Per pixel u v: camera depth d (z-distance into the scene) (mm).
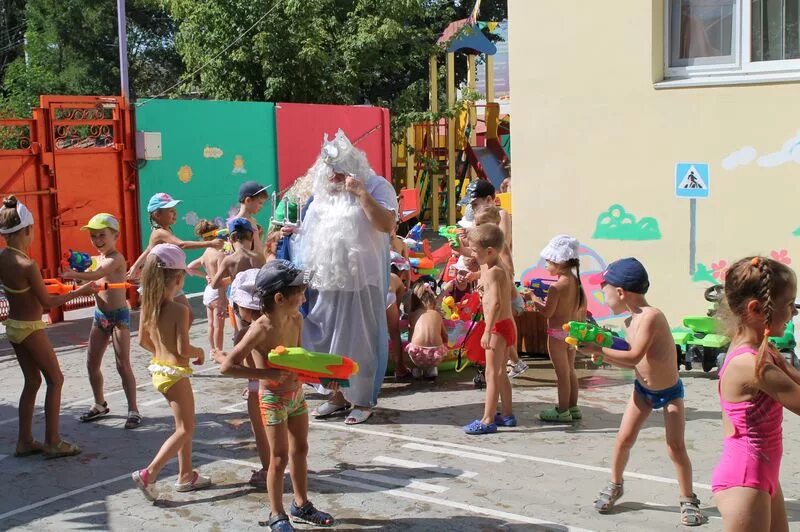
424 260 9961
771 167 8031
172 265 5395
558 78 9070
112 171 12297
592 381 8133
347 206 7086
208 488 5652
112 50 31422
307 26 19422
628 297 4879
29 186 11297
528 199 9391
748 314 3477
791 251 8000
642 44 8562
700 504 5148
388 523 4988
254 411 5566
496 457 6098
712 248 8375
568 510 5117
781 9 8109
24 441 6355
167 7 21891
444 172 22938
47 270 11477
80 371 9000
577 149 9039
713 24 8438
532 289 8688
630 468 5797
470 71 22297
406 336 8453
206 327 11203
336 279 6934
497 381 6613
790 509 5031
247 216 8414
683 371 8359
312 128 15977
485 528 4887
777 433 3510
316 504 5301
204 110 13711
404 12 20453
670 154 8523
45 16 30609
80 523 5125
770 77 7961
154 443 6617
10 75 29812
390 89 25969
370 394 7039
